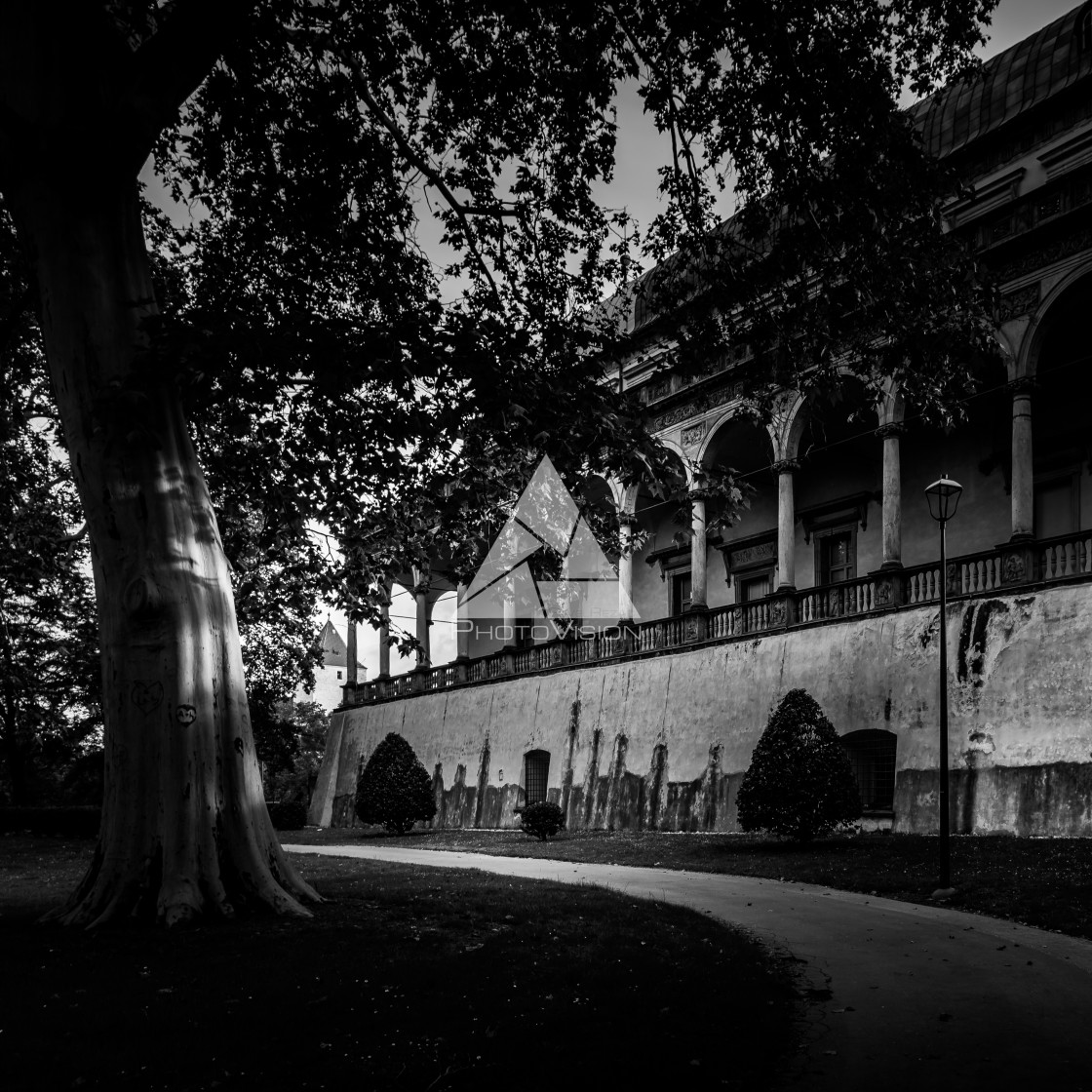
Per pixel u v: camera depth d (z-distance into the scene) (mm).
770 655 22953
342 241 12984
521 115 12648
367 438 11094
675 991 6926
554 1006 6410
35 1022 6027
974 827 17875
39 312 9922
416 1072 5137
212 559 10141
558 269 13156
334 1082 4977
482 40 12016
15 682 28906
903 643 20094
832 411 23828
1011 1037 6230
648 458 11023
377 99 12656
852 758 20922
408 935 8867
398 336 9422
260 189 13055
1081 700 16922
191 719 9562
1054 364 21844
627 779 25844
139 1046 5551
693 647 25109
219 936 8555
